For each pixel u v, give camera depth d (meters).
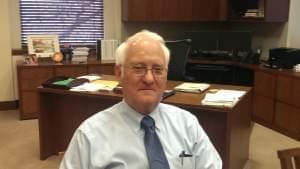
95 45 5.40
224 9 5.23
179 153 1.44
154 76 1.38
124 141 1.39
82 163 1.38
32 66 4.50
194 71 5.00
